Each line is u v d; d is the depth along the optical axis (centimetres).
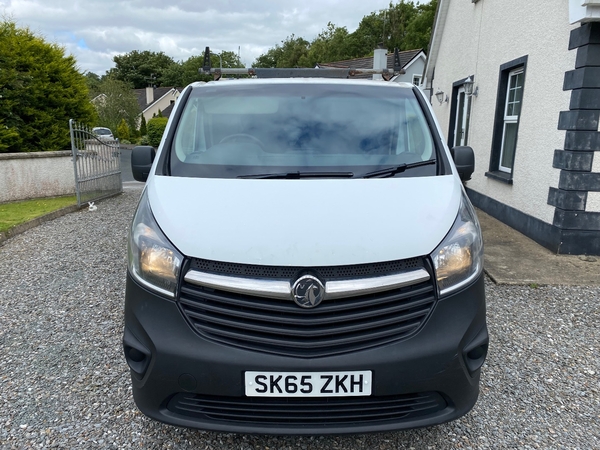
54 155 1128
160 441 261
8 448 255
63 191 1159
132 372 230
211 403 221
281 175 271
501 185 814
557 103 627
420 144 302
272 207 234
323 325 211
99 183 1070
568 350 367
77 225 812
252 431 215
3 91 1109
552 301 462
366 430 214
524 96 730
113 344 375
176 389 216
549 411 291
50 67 1220
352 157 289
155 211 239
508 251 622
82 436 265
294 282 209
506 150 837
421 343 213
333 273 212
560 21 625
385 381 211
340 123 314
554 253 614
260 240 216
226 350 211
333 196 245
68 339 384
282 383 210
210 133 311
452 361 216
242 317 212
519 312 437
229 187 255
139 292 225
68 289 498
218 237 219
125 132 4328
